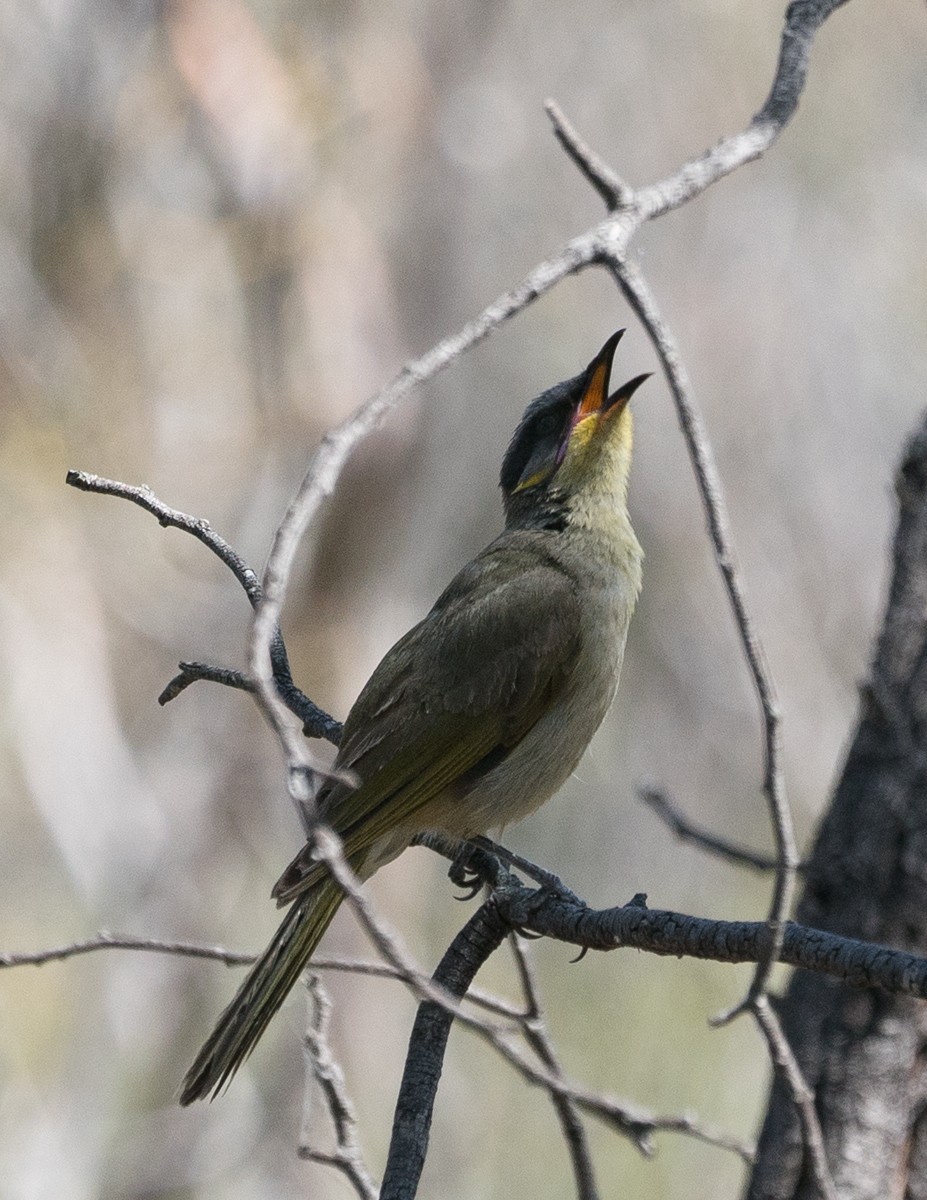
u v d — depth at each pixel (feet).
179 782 47.65
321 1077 17.22
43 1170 45.01
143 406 45.19
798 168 50.62
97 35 44.27
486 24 49.24
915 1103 19.49
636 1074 44.24
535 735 23.02
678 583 49.32
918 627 20.56
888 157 50.93
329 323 46.47
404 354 48.08
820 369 49.90
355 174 47.16
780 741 13.97
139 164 44.86
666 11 50.80
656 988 45.09
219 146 45.09
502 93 49.65
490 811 22.65
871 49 51.01
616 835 49.03
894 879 19.89
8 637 43.88
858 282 50.52
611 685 23.72
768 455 49.49
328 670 47.60
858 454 49.75
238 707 48.29
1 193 43.57
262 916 48.60
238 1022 18.85
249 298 46.14
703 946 15.75
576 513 24.00
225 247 45.44
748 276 50.08
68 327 44.27
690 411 14.15
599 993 45.42
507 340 50.34
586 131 50.62
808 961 14.90
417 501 49.06
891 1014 19.48
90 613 44.91
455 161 48.73
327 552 47.67
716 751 49.06
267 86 45.44
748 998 14.47
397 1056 48.39
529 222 50.37
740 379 49.67
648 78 50.80
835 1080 19.53
